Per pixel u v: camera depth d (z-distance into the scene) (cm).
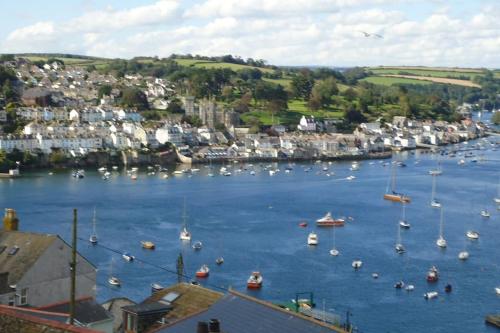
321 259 19550
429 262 19475
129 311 7844
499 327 14300
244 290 16338
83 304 8369
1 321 4497
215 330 5103
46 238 9331
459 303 15838
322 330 5378
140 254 19475
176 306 8019
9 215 10225
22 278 8862
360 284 17100
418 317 14825
